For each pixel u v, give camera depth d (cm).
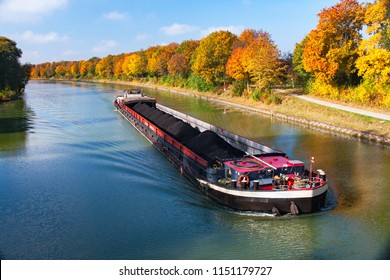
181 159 2514
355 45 4559
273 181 1816
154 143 3150
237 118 4716
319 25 4547
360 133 3391
